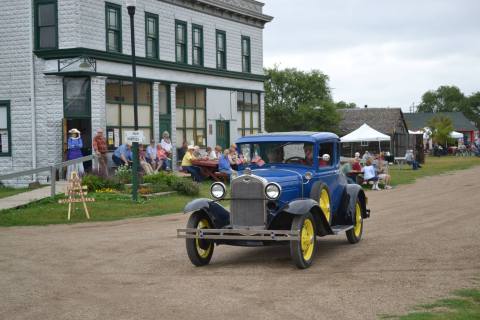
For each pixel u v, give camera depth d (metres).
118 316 7.47
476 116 156.12
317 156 11.49
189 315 7.44
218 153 28.59
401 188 26.45
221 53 34.59
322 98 64.06
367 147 57.66
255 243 10.37
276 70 64.56
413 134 48.81
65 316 7.52
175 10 30.86
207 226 10.93
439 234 13.29
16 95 26.03
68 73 25.11
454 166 43.19
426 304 7.57
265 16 37.81
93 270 10.30
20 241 13.50
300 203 10.10
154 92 29.20
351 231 12.36
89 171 23.56
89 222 16.69
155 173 23.23
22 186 25.97
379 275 9.42
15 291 8.88
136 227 15.57
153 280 9.47
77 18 25.19
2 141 26.44
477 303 7.57
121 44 27.34
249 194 10.34
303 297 8.17
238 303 7.94
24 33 25.78
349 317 7.15
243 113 36.62
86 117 25.48
